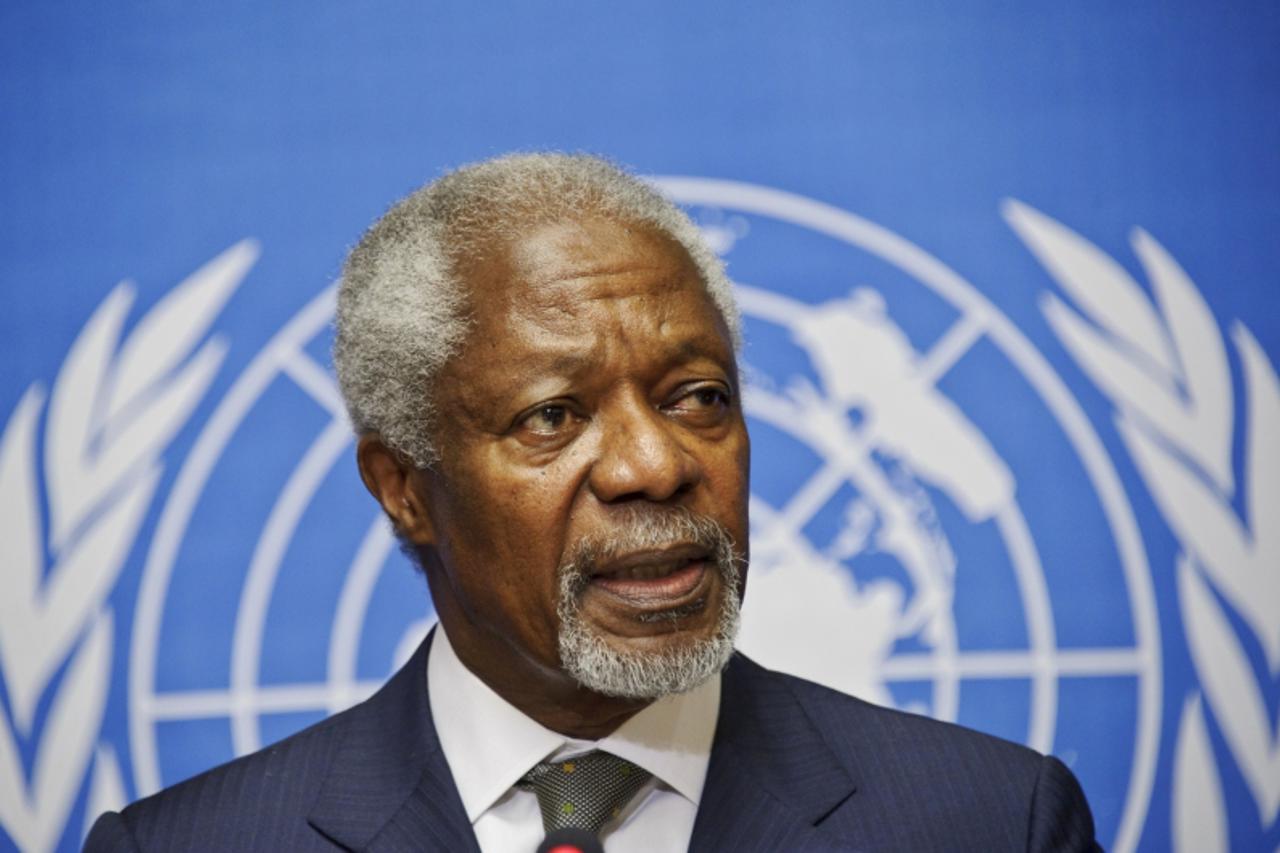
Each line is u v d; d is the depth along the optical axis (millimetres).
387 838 6855
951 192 11734
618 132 11859
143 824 7195
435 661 7484
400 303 6891
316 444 11727
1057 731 11281
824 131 11812
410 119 11922
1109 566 11391
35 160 11867
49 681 11445
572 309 6449
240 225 11867
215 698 11492
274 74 11945
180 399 11719
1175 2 11812
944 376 11586
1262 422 11469
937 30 11852
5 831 11305
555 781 6906
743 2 11922
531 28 11938
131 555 11578
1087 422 11500
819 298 11695
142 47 11977
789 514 11562
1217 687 11266
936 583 11445
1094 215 11680
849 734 7477
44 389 11695
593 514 6426
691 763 6988
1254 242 11625
